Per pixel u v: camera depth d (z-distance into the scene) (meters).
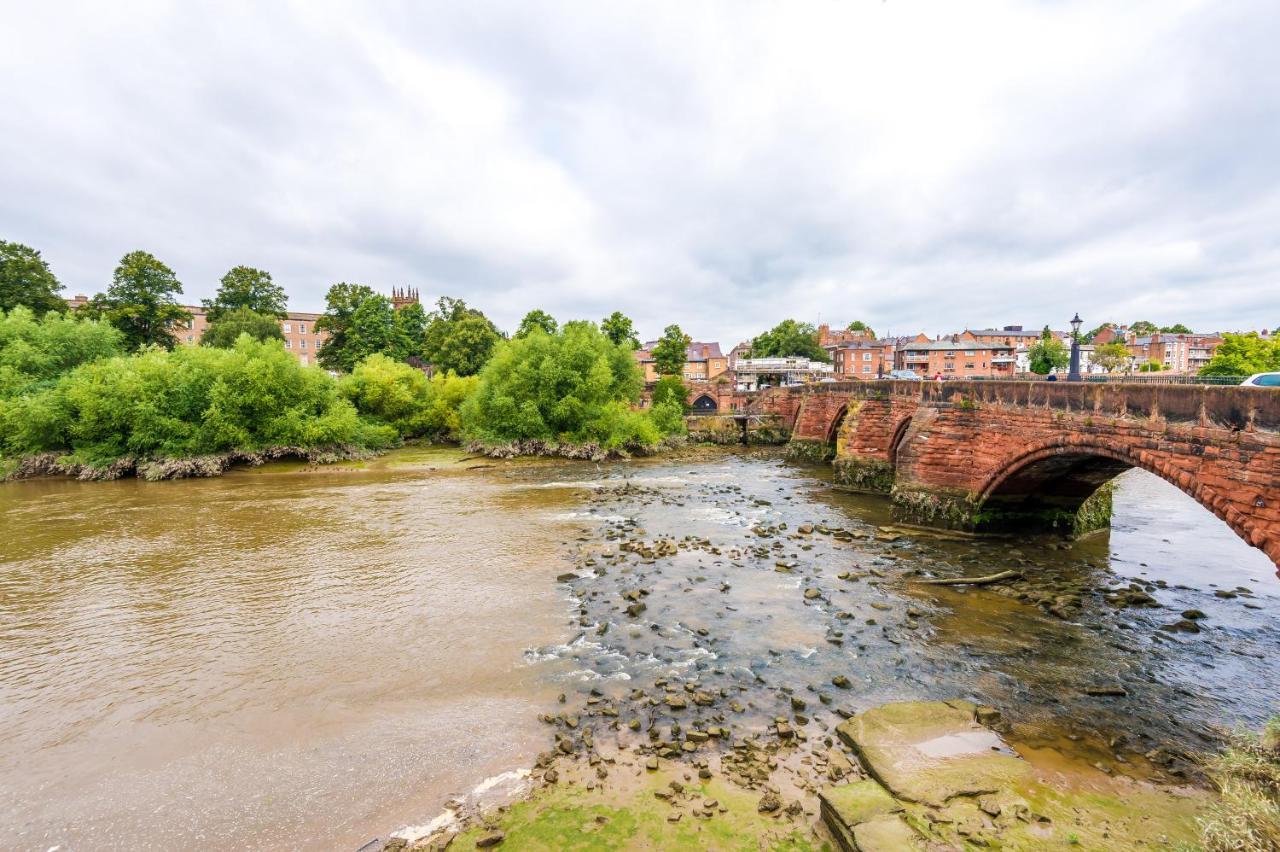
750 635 15.37
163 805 9.43
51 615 17.33
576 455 53.19
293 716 11.95
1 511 31.31
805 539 24.77
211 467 43.34
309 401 49.72
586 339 58.12
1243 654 14.25
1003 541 23.89
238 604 18.03
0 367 44.84
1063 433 19.50
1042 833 8.08
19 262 59.38
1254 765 9.00
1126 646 14.69
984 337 122.06
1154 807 8.79
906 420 33.12
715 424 71.81
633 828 8.52
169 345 70.19
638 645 14.83
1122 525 27.16
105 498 34.84
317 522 28.52
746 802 9.07
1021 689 12.62
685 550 23.27
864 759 9.94
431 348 91.12
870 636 15.28
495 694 12.59
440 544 24.52
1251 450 13.01
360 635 15.73
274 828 8.84
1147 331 154.62
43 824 9.05
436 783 9.78
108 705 12.51
